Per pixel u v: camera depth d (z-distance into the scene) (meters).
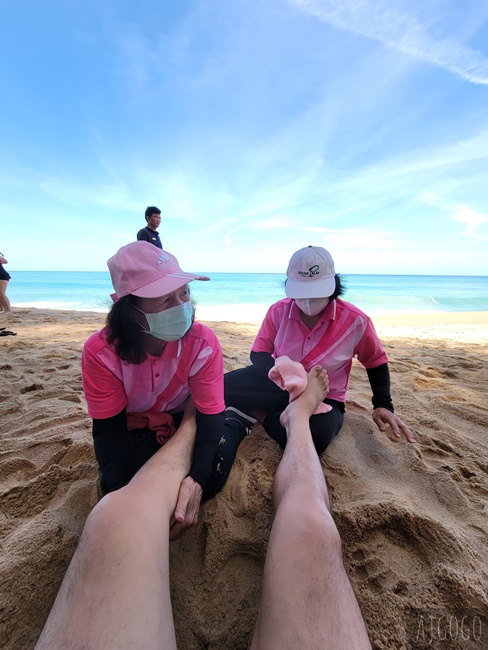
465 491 1.71
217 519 1.47
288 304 2.11
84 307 15.52
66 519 1.47
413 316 11.03
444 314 11.95
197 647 1.11
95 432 1.51
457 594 1.17
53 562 1.28
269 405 2.03
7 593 1.16
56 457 1.88
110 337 1.35
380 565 1.30
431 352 4.63
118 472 1.40
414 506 1.54
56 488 1.67
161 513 1.11
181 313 1.36
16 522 1.49
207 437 1.49
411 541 1.38
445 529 1.38
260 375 2.06
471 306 17.42
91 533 0.99
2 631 1.10
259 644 0.89
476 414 2.48
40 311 9.45
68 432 2.12
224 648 1.11
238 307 15.41
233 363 3.70
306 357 1.96
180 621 1.17
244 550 1.39
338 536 1.08
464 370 3.70
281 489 1.29
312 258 1.81
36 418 2.36
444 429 2.27
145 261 1.32
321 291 1.75
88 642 0.82
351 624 0.90
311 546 1.00
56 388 2.89
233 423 1.86
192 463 1.44
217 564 1.33
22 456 1.91
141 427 1.64
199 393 1.53
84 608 0.87
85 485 1.65
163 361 1.47
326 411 1.87
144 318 1.35
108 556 0.94
